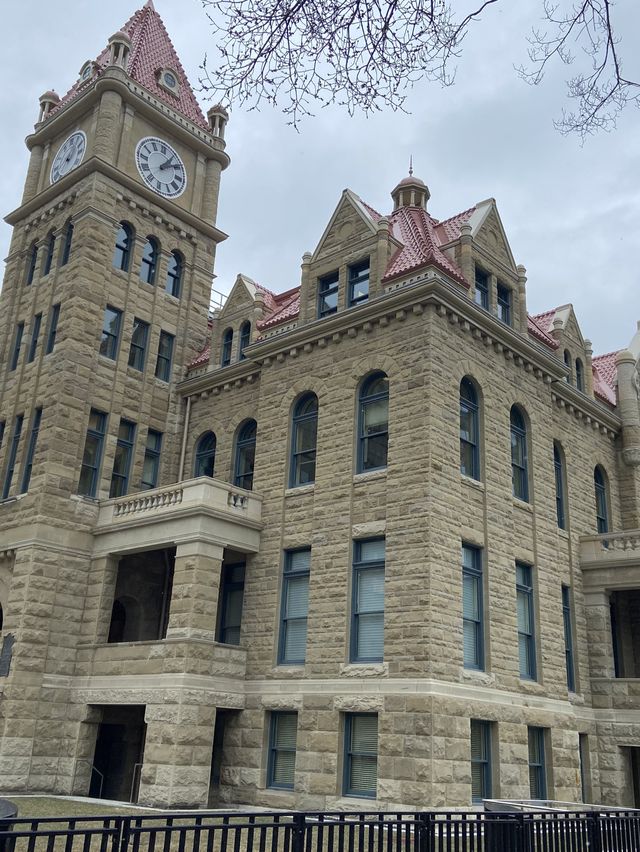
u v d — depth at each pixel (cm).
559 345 3219
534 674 2581
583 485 3155
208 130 3844
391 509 2373
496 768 2272
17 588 2747
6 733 2530
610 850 1306
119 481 3122
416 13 815
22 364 3234
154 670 2453
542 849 1232
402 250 2797
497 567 2497
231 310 3369
